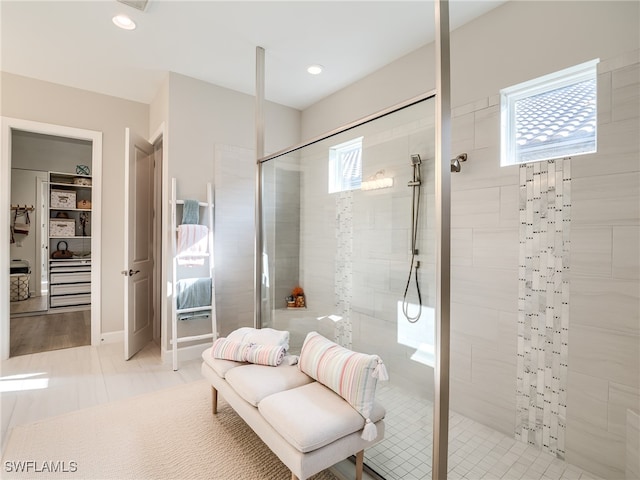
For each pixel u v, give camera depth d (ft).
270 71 10.07
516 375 6.72
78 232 18.70
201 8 7.30
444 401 4.30
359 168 6.19
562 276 6.07
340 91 11.25
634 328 5.30
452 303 7.80
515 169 6.70
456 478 5.67
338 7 7.24
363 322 6.13
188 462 5.80
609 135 5.52
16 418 7.09
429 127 4.82
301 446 4.32
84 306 17.61
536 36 6.44
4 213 10.20
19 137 17.53
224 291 11.29
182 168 10.48
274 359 6.51
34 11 7.43
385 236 5.65
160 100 11.13
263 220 8.87
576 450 5.93
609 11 5.55
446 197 4.31
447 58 4.29
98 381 8.96
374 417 5.08
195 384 8.86
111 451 6.05
